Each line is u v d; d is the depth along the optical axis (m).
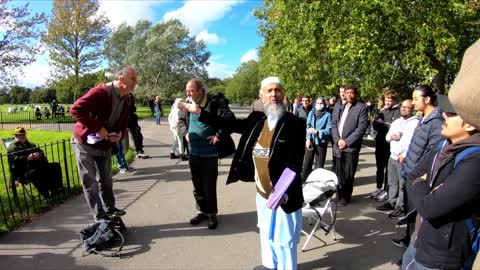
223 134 4.53
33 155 5.54
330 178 4.57
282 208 3.13
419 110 4.35
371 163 9.41
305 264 3.82
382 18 9.63
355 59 10.20
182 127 5.95
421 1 9.27
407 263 2.70
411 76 11.56
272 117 3.31
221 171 8.19
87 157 4.15
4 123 23.23
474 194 1.73
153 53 46.38
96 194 4.22
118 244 4.20
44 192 5.59
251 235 4.51
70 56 30.47
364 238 4.46
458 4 8.88
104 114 4.10
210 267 3.71
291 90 17.50
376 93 12.60
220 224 4.88
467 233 1.89
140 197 6.06
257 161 3.36
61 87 30.88
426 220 1.97
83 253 3.97
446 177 1.91
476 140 1.83
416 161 4.12
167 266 3.72
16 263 3.72
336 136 5.87
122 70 4.14
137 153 9.83
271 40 18.09
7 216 4.92
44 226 4.70
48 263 3.73
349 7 10.21
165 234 4.53
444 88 10.98
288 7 13.06
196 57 48.62
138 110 39.62
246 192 6.46
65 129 19.44
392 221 5.04
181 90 47.16
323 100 7.07
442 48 9.20
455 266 1.96
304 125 3.32
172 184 6.92
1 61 25.00
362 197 6.26
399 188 5.27
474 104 1.32
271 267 3.46
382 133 6.24
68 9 29.47
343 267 3.75
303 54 13.58
